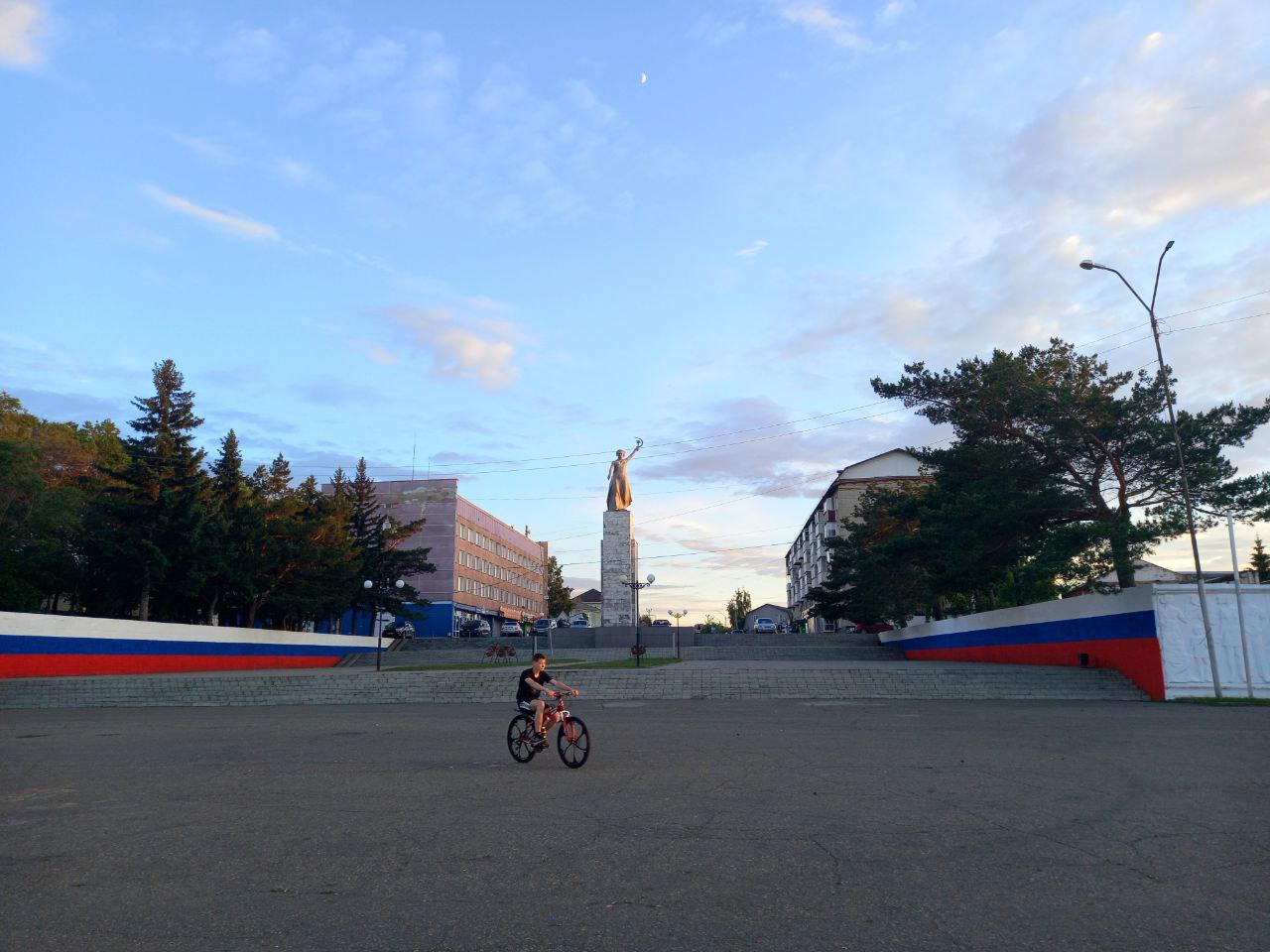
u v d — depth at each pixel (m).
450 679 27.72
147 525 41.12
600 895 5.91
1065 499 27.39
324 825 8.31
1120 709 19.83
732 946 4.91
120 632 35.50
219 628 40.88
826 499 96.00
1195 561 22.27
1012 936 5.02
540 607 131.12
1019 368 27.92
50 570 42.81
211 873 6.61
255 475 56.47
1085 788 9.74
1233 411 25.23
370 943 5.02
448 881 6.32
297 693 26.77
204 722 20.28
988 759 12.14
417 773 11.62
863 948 4.86
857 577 56.00
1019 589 40.97
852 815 8.47
